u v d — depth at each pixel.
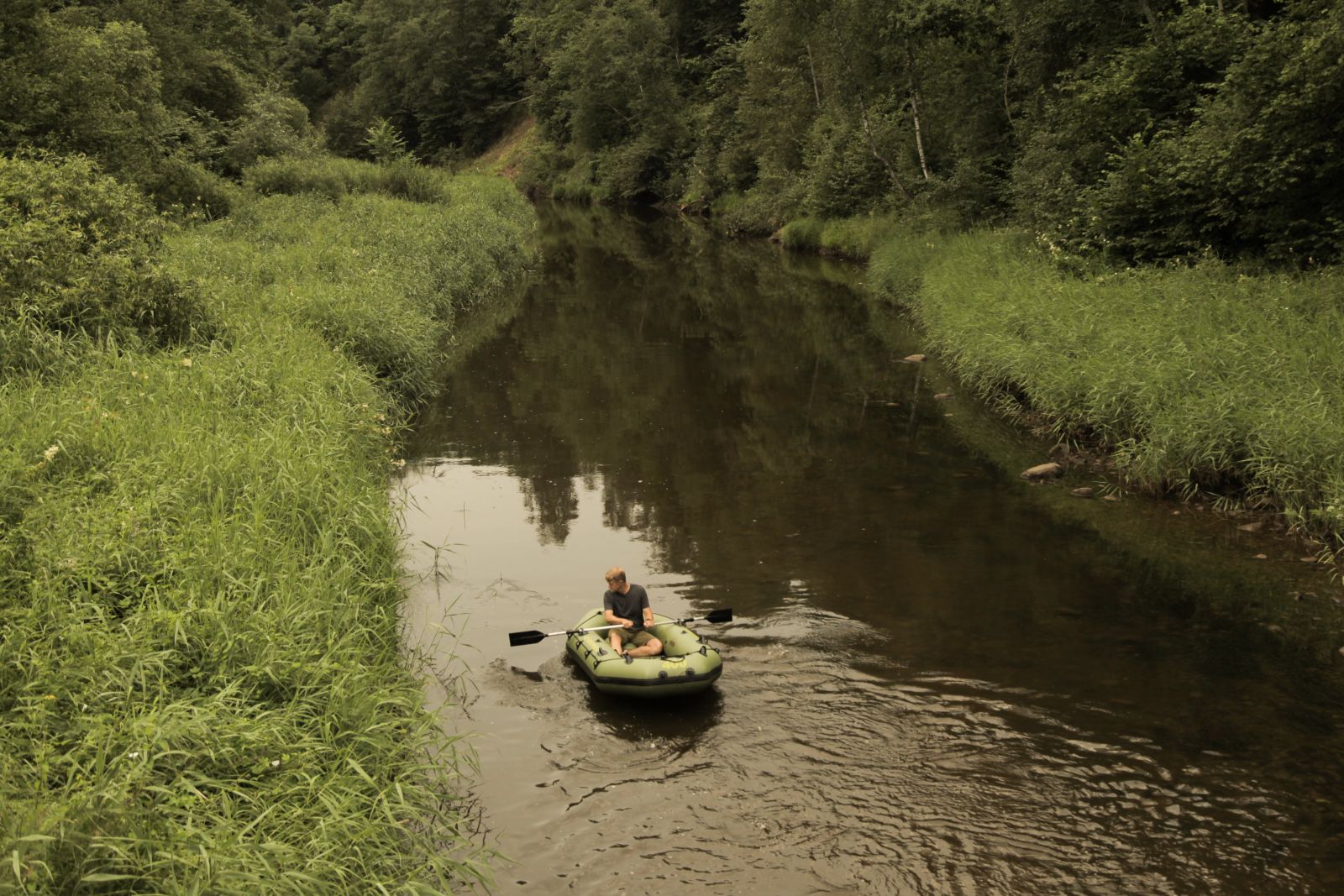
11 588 5.63
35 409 8.10
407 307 17.09
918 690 7.00
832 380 16.83
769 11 29.88
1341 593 8.35
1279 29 15.04
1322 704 6.75
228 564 6.34
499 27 73.81
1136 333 12.65
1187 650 7.52
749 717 6.71
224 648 5.54
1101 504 10.62
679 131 52.94
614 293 26.16
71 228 11.69
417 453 12.72
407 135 75.88
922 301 20.88
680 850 5.42
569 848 5.42
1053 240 18.69
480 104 74.62
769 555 9.43
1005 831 5.55
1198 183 15.71
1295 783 5.92
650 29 53.94
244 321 12.84
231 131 31.31
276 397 10.28
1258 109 14.98
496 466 12.23
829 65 29.31
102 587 5.77
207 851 4.03
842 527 10.12
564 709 6.85
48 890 3.72
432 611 8.27
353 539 8.09
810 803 5.81
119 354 10.37
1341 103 13.91
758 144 40.31
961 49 27.53
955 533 9.89
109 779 4.27
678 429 13.93
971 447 12.88
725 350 19.27
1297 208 15.09
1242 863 5.26
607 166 56.12
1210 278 14.61
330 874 4.48
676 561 9.32
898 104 31.33
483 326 21.31
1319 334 11.39
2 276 10.16
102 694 4.84
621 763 6.21
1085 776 6.00
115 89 19.45
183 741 4.79
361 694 5.80
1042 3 21.06
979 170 25.89
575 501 10.98
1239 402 10.34
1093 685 7.03
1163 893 5.06
